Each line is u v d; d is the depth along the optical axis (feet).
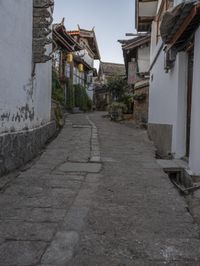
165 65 30.45
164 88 34.37
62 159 27.04
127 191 18.22
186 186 22.07
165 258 10.71
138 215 14.56
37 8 27.43
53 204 15.71
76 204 15.76
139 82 58.70
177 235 12.51
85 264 10.23
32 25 27.32
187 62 27.02
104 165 24.94
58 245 11.41
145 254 10.96
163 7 38.50
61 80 74.02
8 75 21.52
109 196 17.22
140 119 56.95
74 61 91.56
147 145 36.37
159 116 37.19
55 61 66.80
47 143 35.24
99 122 59.88
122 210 15.15
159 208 15.56
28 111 27.14
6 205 15.49
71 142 35.99
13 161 22.58
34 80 29.25
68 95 81.20
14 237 11.98
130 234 12.53
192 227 13.33
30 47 27.07
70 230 12.70
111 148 33.09
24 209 14.96
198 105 21.13
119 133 45.91
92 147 32.96
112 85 77.10
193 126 22.02
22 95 25.16
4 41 20.51
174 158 27.94
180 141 27.50
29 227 12.91
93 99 124.16
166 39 25.13
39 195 17.10
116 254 10.93
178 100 27.37
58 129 46.68
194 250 11.30
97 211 14.90
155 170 23.53
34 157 28.07
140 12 47.80
